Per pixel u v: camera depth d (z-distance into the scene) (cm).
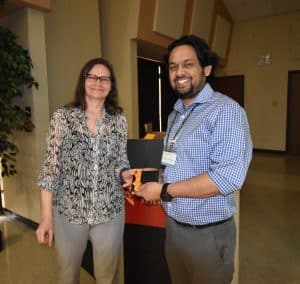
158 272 179
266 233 295
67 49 350
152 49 495
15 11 303
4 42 255
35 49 299
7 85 261
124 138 150
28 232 307
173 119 129
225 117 104
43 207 142
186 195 106
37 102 303
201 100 115
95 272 153
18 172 333
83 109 142
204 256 115
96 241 146
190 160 112
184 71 115
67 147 138
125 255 186
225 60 755
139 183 130
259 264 238
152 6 423
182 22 495
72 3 354
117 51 436
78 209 139
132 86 431
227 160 101
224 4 661
